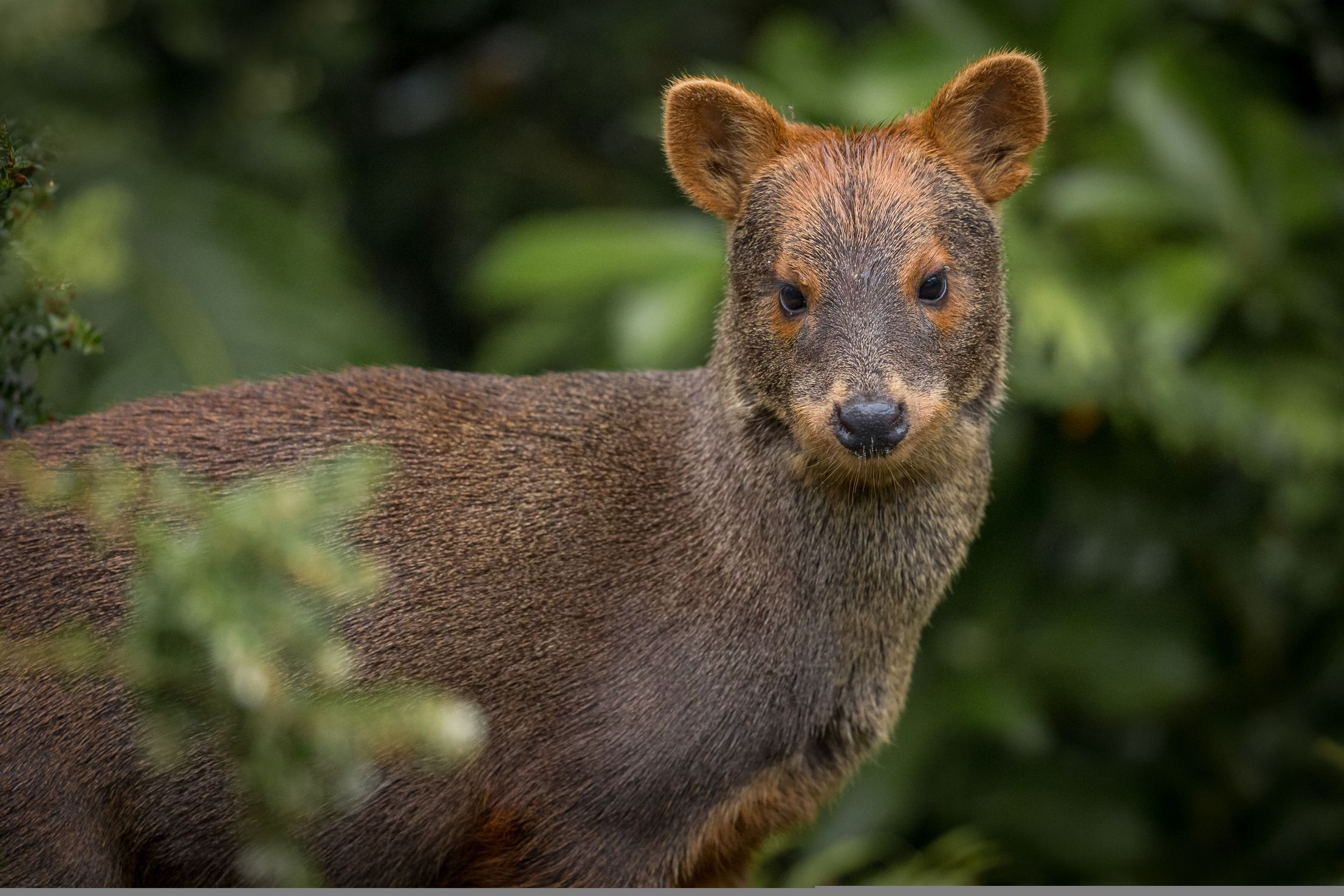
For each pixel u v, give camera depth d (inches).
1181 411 419.8
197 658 198.8
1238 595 456.4
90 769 249.0
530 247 464.1
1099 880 452.1
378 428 278.4
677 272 459.2
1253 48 498.0
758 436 283.3
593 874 273.0
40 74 489.1
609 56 594.9
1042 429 448.8
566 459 284.8
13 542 251.3
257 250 497.4
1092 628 449.4
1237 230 446.9
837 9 595.2
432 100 612.7
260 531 183.8
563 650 272.1
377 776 263.3
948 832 453.7
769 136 295.0
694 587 277.3
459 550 272.1
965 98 291.7
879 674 288.7
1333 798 449.1
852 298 273.4
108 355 458.0
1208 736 459.2
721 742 273.7
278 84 554.9
